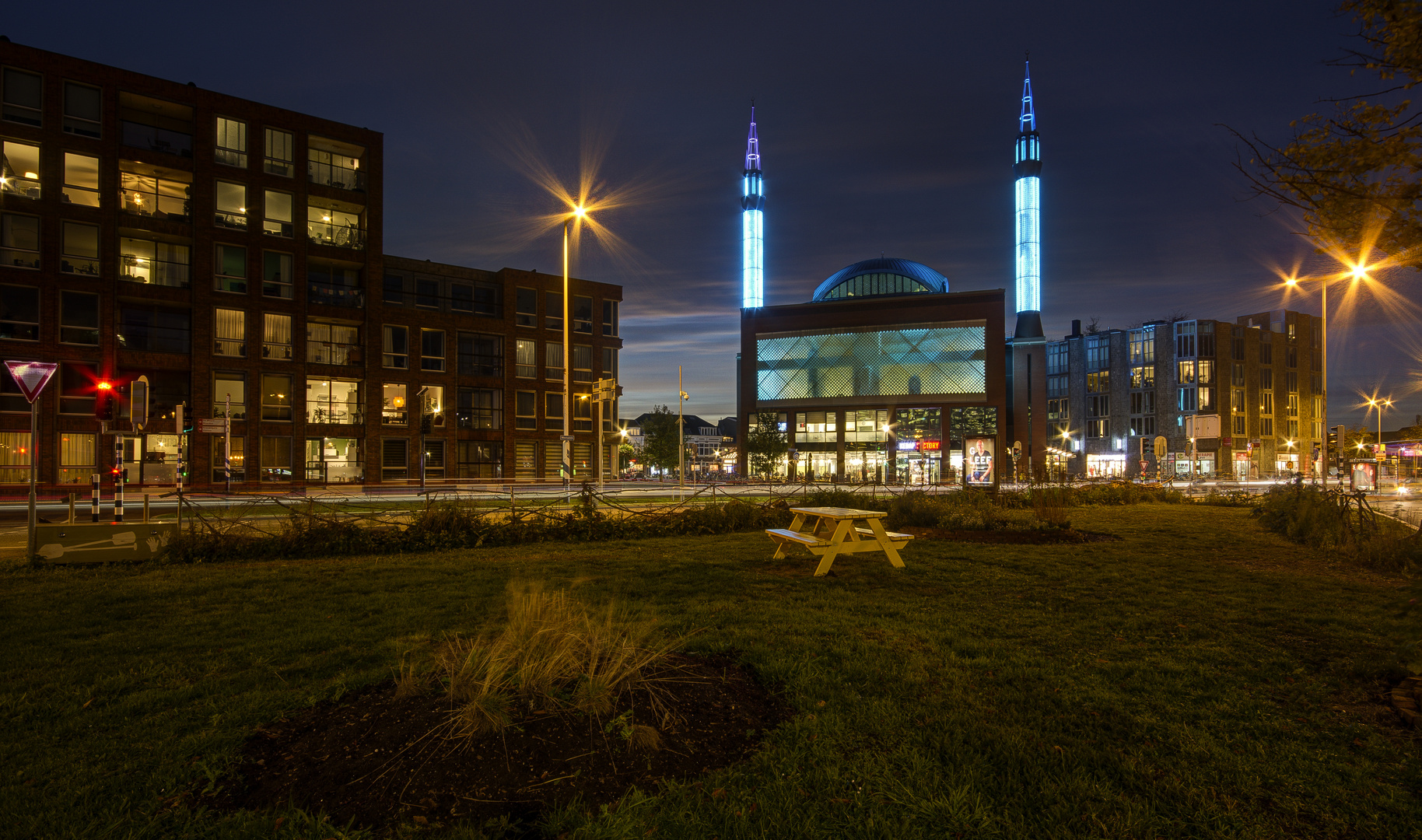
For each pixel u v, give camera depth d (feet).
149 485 105.40
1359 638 18.98
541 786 10.60
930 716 13.43
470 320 141.79
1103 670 16.26
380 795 10.31
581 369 158.71
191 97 112.47
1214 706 13.98
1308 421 318.24
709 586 26.55
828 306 257.34
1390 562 30.35
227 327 113.60
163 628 20.26
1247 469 284.82
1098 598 24.22
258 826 9.60
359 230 128.98
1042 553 35.45
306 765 11.31
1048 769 11.38
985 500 65.57
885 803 10.35
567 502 69.46
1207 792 10.65
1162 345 295.07
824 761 11.51
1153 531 47.91
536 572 30.09
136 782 10.91
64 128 103.50
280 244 119.03
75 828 9.58
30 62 101.19
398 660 16.62
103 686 15.25
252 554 35.47
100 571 31.07
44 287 100.32
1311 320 326.03
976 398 241.14
